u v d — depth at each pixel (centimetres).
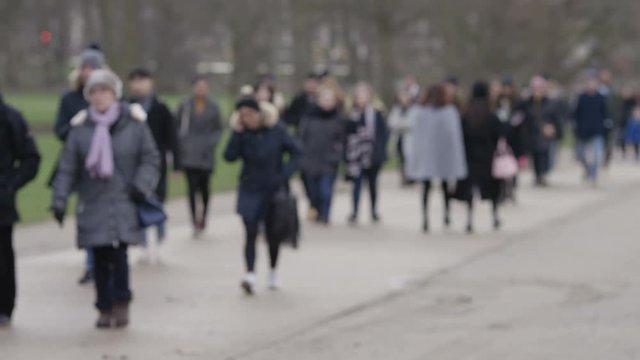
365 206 4997
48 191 5444
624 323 2470
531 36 13662
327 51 13862
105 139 2372
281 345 2288
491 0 13050
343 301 2766
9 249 2434
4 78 18675
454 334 2381
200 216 4131
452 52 13150
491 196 4184
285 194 2864
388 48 11131
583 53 14925
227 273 3152
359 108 4372
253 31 13288
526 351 2203
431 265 3338
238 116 2823
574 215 4694
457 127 4056
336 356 2188
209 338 2347
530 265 3331
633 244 3772
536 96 6000
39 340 2319
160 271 3173
